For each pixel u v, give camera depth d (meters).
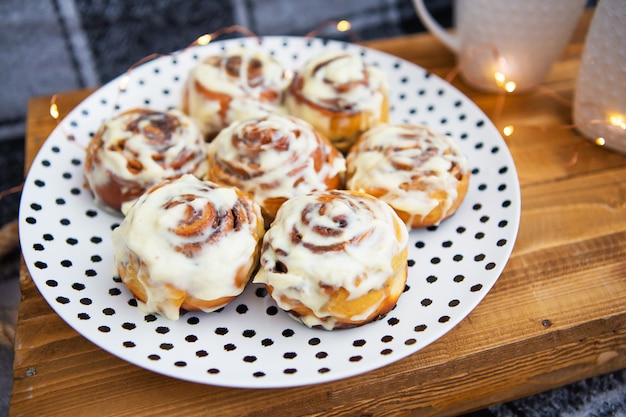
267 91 0.53
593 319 0.45
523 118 0.57
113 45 0.75
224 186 0.47
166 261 0.42
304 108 0.52
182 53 0.58
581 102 0.54
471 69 0.59
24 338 0.44
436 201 0.47
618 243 0.48
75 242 0.47
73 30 0.73
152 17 0.75
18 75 0.73
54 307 0.42
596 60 0.52
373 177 0.48
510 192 0.48
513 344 0.44
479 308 0.46
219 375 0.40
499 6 0.54
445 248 0.47
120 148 0.48
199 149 0.49
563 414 0.48
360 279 0.41
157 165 0.48
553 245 0.48
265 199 0.47
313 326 0.43
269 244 0.43
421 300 0.44
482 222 0.48
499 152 0.51
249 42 0.59
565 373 0.47
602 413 0.48
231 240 0.43
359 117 0.51
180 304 0.43
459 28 0.58
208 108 0.52
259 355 0.42
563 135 0.56
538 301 0.46
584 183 0.52
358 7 0.79
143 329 0.43
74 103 0.58
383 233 0.43
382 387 0.43
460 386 0.45
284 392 0.43
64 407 0.42
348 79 0.51
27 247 0.45
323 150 0.49
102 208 0.49
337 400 0.43
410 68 0.57
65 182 0.50
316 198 0.44
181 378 0.40
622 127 0.52
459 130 0.54
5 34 0.71
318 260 0.42
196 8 0.75
